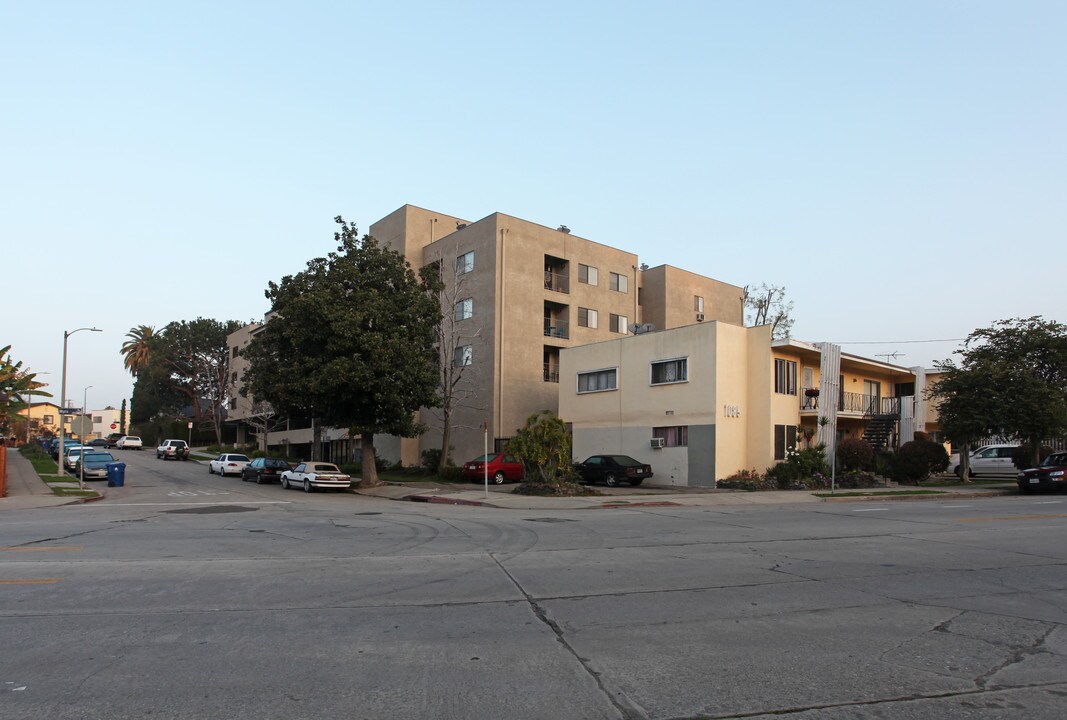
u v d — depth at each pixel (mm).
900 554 11195
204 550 11562
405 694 5027
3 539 12883
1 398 32906
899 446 34688
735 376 30547
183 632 6570
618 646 6227
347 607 7594
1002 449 34906
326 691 5078
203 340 83688
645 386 32719
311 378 28953
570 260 44938
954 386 30453
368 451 32094
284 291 30719
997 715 4738
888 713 4766
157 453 65438
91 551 11383
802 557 10875
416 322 31531
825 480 27812
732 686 5250
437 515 18281
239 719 4570
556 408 42562
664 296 51531
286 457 61062
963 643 6379
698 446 30047
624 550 11609
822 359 31438
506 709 4770
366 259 31609
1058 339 30172
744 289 60875
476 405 41250
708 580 9086
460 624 6922
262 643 6227
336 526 15367
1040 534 13648
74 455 39125
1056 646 6309
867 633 6691
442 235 47562
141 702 4848
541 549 11734
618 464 30125
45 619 7000
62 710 4699
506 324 40750
